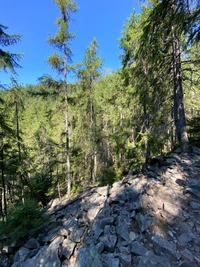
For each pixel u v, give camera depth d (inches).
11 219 206.5
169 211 176.6
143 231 157.4
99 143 759.1
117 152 558.9
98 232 173.3
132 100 468.4
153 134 395.2
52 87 489.1
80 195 299.3
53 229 209.8
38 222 209.8
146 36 235.0
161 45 292.7
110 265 133.5
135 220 176.9
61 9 450.0
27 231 203.0
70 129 708.0
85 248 157.2
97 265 136.4
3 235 213.3
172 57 345.1
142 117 478.6
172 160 300.7
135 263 131.6
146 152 414.3
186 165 273.9
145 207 188.2
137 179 262.1
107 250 152.6
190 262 124.2
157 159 305.4
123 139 529.3
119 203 215.9
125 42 407.8
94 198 261.0
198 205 181.0
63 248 167.0
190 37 193.2
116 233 167.2
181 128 350.3
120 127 642.2
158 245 138.6
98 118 909.8
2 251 198.7
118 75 520.7
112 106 790.5
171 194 203.3
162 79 365.4
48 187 709.9
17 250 197.2
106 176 497.7
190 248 135.8
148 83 389.4
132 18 415.2
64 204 293.3
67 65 482.9
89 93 663.1
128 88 464.4
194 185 209.8
